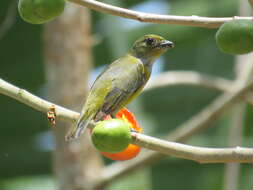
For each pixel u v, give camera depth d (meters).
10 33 13.52
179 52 14.77
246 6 12.59
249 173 13.86
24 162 13.73
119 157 7.04
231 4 13.86
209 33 13.82
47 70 13.40
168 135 13.02
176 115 13.95
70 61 13.28
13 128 13.66
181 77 13.02
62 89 13.25
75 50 13.30
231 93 12.41
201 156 6.58
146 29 13.82
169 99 13.92
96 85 9.02
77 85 13.26
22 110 13.48
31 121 13.58
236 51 6.29
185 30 13.77
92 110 8.68
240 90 11.91
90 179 12.95
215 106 12.20
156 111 13.96
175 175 13.79
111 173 12.85
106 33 14.01
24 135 13.77
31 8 6.71
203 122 12.16
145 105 13.94
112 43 13.89
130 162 12.46
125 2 14.05
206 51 14.59
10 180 13.77
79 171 12.99
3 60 13.74
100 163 13.12
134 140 6.65
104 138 6.16
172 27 13.70
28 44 13.70
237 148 6.50
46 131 13.77
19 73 13.89
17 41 13.62
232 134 12.38
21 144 13.74
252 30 6.23
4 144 13.70
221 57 14.55
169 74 13.04
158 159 12.08
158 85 12.93
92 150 13.12
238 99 11.96
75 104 13.16
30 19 6.80
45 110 7.10
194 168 13.74
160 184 13.80
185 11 14.02
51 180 13.84
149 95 13.89
